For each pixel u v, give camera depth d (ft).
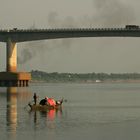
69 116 508.53
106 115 524.93
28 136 353.72
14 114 532.73
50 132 373.61
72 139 343.26
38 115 519.60
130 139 345.31
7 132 372.99
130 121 458.50
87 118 486.79
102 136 357.20
